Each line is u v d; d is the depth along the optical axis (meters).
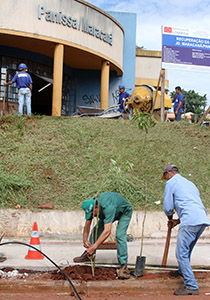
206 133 11.21
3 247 6.21
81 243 6.57
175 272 4.95
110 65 16.77
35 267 5.06
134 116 5.16
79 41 14.35
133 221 7.18
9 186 7.64
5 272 4.89
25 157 8.84
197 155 9.90
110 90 18.39
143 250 6.29
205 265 5.44
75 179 8.28
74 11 14.08
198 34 12.03
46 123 10.73
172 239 7.13
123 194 7.83
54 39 13.52
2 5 12.58
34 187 7.87
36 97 22.53
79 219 7.08
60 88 13.87
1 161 8.55
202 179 8.82
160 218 7.27
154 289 4.49
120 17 18.62
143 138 10.40
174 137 10.73
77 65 17.20
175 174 4.93
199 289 4.53
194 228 4.40
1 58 14.45
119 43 17.11
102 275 4.73
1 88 14.54
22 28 12.85
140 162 9.16
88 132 10.39
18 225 6.98
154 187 8.28
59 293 4.36
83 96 17.97
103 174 8.45
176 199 4.65
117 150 9.60
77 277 4.60
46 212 7.04
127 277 4.65
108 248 5.80
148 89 13.58
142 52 19.61
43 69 16.05
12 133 9.91
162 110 12.16
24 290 4.39
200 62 11.98
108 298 4.20
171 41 11.86
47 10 13.28
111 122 11.28
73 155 9.17
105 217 4.73
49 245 6.39
